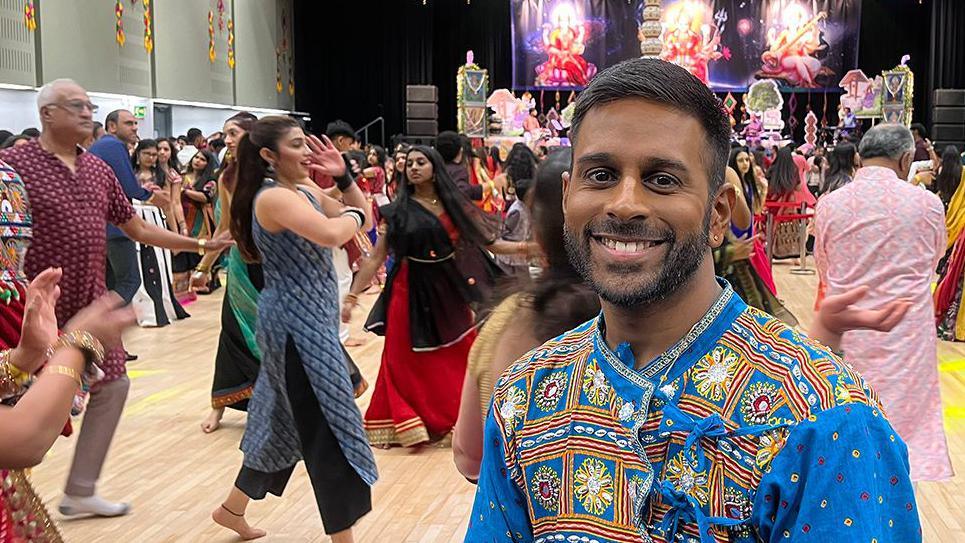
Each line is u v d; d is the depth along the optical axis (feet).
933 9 79.87
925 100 82.94
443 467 15.62
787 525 3.41
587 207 3.75
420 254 16.49
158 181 30.45
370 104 84.33
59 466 15.51
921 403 11.75
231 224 11.44
